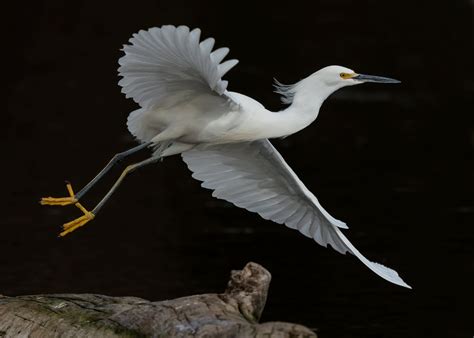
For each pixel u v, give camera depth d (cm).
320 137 1909
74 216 1453
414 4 3102
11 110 1991
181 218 1462
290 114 900
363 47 2572
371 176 1666
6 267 1250
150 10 2806
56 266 1259
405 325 1099
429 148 1842
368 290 1204
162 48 802
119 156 918
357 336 1069
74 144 1789
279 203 971
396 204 1520
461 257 1299
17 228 1392
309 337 759
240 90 2139
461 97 2211
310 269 1273
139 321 807
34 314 846
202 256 1308
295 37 2644
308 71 2317
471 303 1160
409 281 1223
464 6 3064
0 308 859
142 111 895
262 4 2998
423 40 2677
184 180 1658
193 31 767
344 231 1398
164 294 1173
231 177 970
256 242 1367
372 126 1989
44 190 1545
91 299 873
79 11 2748
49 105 2034
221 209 1510
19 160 1688
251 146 931
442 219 1452
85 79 2212
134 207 1512
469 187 1609
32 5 2778
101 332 810
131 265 1272
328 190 1586
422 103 2169
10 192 1532
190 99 871
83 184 1580
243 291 836
